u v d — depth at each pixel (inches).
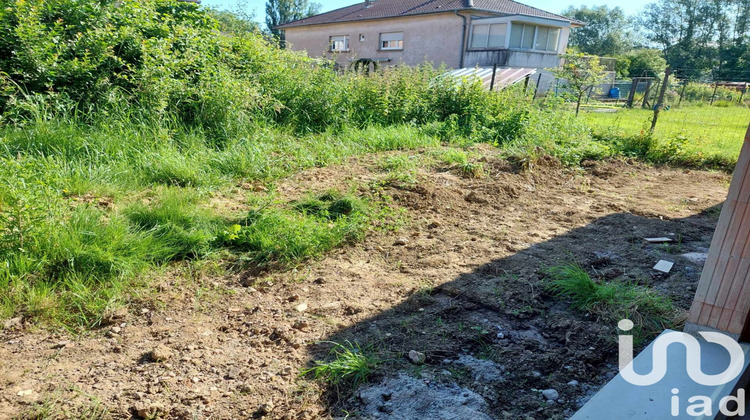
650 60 1560.0
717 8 2593.5
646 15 2896.2
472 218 201.5
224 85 298.0
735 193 93.5
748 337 98.5
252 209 180.4
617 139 373.7
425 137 344.5
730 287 96.8
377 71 419.8
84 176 200.4
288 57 405.7
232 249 157.1
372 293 135.0
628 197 243.1
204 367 100.7
